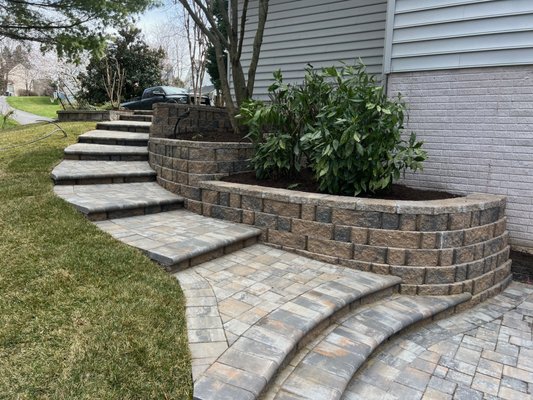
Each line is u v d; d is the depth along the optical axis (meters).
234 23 5.73
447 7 4.06
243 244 3.69
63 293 2.34
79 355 1.88
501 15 3.81
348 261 3.41
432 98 4.29
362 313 2.84
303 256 3.61
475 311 3.27
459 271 3.29
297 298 2.71
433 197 3.95
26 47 9.76
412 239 3.23
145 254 2.99
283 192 3.78
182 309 2.40
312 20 6.66
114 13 8.53
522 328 2.97
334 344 2.39
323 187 3.92
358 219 3.36
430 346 2.68
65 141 6.45
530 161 3.88
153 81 19.03
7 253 2.71
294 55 6.94
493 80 3.95
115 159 5.63
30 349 1.90
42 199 3.72
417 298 3.20
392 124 3.66
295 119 4.26
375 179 3.71
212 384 1.78
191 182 4.41
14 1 8.16
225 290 2.75
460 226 3.28
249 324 2.31
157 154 5.16
